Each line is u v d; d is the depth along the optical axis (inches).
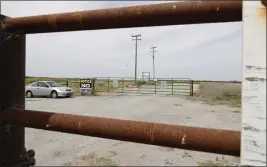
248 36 31.7
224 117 417.7
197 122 372.8
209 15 38.3
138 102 662.5
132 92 1099.3
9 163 55.2
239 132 36.0
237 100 698.2
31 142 258.8
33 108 523.2
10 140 55.6
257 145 31.0
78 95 945.5
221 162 200.1
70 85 1204.5
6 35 53.0
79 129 46.1
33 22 49.9
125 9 43.0
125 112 468.8
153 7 41.1
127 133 42.4
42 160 205.9
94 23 45.5
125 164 197.6
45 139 269.1
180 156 215.8
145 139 41.3
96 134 45.2
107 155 219.6
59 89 816.9
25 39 60.4
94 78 1032.8
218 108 538.6
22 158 58.7
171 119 395.5
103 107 545.6
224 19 38.8
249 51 31.6
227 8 36.7
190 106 573.9
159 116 424.2
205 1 37.9
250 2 31.7
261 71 31.0
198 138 37.6
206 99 751.7
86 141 261.6
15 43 57.1
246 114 31.6
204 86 1129.4
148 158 212.1
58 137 277.3
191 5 38.6
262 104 30.9
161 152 227.0
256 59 31.3
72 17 46.5
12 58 56.4
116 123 43.6
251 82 31.4
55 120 48.2
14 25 51.9
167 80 1035.3
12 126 56.0
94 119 45.6
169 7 39.9
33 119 50.4
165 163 200.1
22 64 59.1
